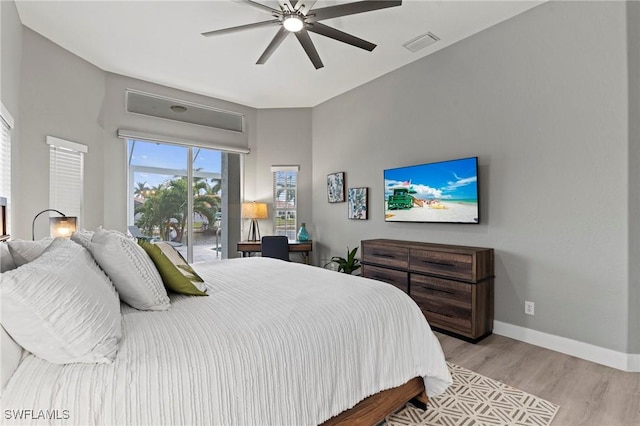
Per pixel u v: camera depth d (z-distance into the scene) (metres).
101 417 0.91
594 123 2.44
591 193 2.46
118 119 4.05
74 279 1.08
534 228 2.76
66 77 3.46
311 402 1.26
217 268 2.46
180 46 3.40
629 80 2.29
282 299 1.62
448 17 2.90
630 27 2.29
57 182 3.40
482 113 3.11
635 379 2.18
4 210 2.46
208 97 4.82
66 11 2.82
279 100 5.03
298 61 3.75
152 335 1.19
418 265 3.18
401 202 3.78
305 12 2.81
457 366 2.37
